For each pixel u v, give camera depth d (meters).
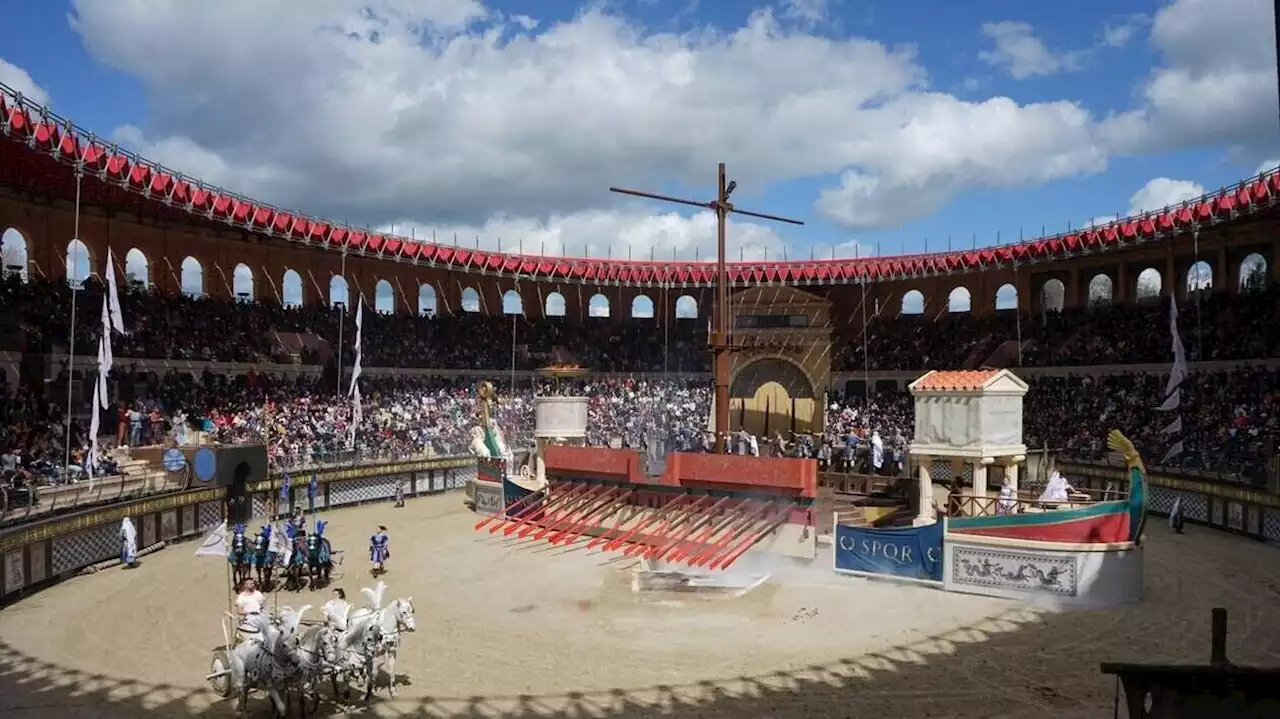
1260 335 41.62
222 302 50.16
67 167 34.94
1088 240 46.91
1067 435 45.62
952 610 23.06
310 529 37.59
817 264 61.97
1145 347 47.16
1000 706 16.03
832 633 21.19
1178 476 37.25
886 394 58.44
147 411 39.66
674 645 20.41
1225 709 9.77
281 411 46.62
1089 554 23.16
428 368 59.00
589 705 16.42
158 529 32.31
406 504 46.12
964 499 27.84
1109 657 18.78
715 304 62.72
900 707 16.08
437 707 16.48
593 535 34.84
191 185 40.34
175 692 17.38
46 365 37.97
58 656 19.56
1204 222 40.41
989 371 27.94
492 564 30.41
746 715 15.77
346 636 16.61
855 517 32.06
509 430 54.66
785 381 62.38
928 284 62.66
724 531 31.31
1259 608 22.58
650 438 49.69
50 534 26.31
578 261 62.47
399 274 61.38
